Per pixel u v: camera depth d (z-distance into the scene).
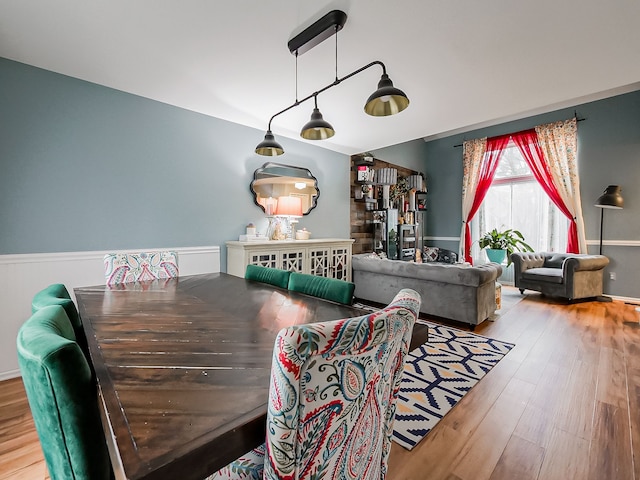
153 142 2.97
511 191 5.91
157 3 1.72
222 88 2.75
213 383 0.74
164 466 0.48
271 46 2.12
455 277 3.22
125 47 2.14
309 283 1.71
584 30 1.95
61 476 0.67
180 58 2.28
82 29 1.94
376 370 0.67
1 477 1.34
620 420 1.71
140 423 0.58
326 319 1.24
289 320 1.24
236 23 1.89
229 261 3.48
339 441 0.63
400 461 1.42
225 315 1.30
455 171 6.74
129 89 2.76
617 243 4.64
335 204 4.86
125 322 1.22
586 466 1.39
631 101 4.54
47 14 1.80
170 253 2.35
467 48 2.15
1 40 2.05
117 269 2.10
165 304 1.49
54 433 0.64
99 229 2.67
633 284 4.53
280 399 0.51
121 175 2.79
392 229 5.52
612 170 4.69
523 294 4.92
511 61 2.31
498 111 3.28
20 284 2.30
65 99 2.50
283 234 4.02
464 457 1.45
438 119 3.50
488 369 2.32
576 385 2.09
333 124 3.66
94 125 2.64
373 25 1.90
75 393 0.64
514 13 1.80
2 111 2.24
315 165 4.54
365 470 0.74
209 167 3.39
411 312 0.69
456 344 2.81
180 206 3.17
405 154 6.53
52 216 2.45
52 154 2.44
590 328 3.27
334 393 0.57
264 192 3.87
